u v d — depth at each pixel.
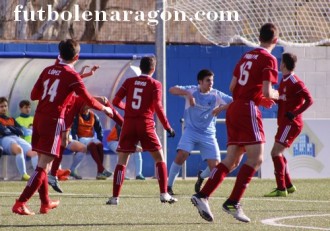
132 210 29.73
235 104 25.59
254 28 54.59
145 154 52.84
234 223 25.70
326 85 55.66
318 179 48.22
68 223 25.47
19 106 49.84
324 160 49.53
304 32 55.44
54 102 26.62
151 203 32.69
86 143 47.94
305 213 29.17
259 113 25.59
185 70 53.97
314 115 55.56
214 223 25.69
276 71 25.53
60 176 47.19
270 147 49.19
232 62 54.28
